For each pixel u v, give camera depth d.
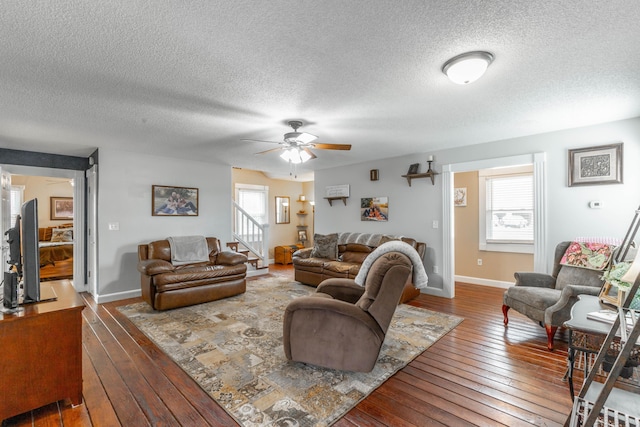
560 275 3.29
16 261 2.20
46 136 3.78
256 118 3.15
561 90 2.49
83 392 2.13
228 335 3.12
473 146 4.33
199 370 2.42
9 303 1.95
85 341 2.99
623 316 1.27
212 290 4.33
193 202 5.43
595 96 2.61
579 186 3.49
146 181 4.89
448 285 4.58
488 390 2.14
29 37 1.72
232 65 2.06
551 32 1.70
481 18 1.58
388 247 2.48
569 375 1.91
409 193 5.05
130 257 4.72
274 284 5.49
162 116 3.07
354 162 5.71
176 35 1.72
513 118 3.20
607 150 3.31
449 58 1.98
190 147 4.43
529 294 3.05
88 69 2.10
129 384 2.23
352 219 5.88
